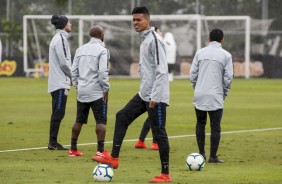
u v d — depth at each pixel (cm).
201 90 2430
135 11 1994
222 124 3756
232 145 2886
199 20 8500
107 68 2480
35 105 4772
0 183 1975
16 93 5872
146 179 2056
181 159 2495
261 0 9256
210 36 2462
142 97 2030
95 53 2494
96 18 8600
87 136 3159
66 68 2675
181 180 2038
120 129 2089
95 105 2483
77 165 2323
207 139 3097
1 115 4106
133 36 8862
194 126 3641
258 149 2762
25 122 3734
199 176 2112
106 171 2003
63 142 2966
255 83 7500
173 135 3250
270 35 9194
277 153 2650
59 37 2675
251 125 3709
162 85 1978
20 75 8712
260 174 2159
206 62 2434
